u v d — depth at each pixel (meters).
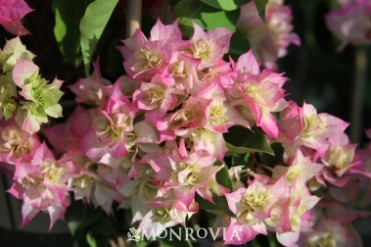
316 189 0.58
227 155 0.54
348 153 0.59
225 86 0.51
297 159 0.55
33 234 0.60
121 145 0.51
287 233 0.56
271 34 0.65
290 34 0.67
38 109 0.51
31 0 0.61
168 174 0.51
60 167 0.53
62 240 0.60
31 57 0.53
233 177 0.54
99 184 0.54
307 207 0.55
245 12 0.63
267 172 0.56
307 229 0.58
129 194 0.53
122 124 0.51
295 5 0.90
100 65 0.58
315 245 0.59
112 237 0.58
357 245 0.61
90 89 0.53
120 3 0.59
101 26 0.53
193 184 0.51
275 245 0.57
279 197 0.53
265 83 0.52
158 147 0.52
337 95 1.22
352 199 0.61
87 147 0.52
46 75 0.61
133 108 0.51
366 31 0.77
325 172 0.59
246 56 0.53
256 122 0.51
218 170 0.52
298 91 1.04
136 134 0.51
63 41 0.56
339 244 0.60
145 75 0.51
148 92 0.51
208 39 0.52
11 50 0.52
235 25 0.56
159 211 0.53
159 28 0.52
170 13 0.60
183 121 0.50
